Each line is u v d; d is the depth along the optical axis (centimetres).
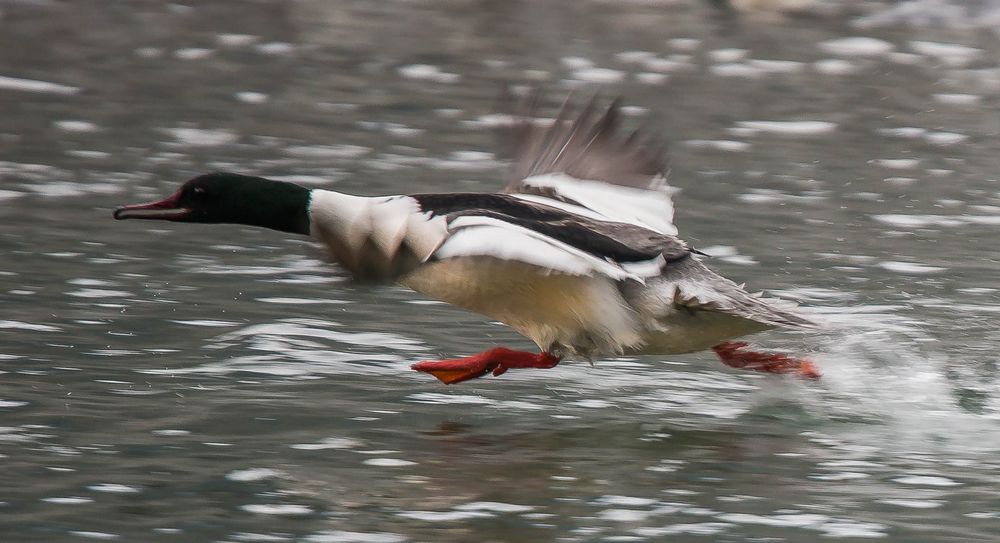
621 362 1248
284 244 1594
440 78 2566
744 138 2170
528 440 1027
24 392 1083
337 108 2311
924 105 2455
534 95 1152
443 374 1065
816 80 2644
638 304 995
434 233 920
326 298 1394
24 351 1183
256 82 2491
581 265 909
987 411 1123
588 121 1115
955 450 1024
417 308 1381
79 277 1416
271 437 1011
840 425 1084
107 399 1077
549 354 1050
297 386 1134
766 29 3169
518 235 910
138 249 1534
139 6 3225
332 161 1947
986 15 3306
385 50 2820
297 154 1986
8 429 1001
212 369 1165
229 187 1034
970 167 2028
